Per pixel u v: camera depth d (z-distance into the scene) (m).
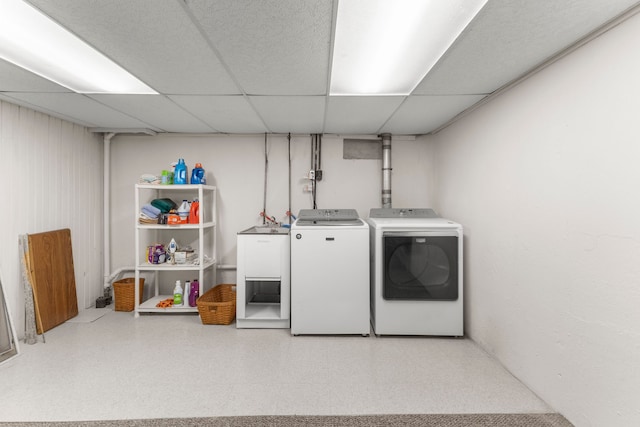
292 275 2.82
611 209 1.45
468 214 2.79
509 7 1.33
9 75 2.04
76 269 3.29
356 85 2.20
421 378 2.13
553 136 1.80
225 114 2.89
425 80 2.10
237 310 2.97
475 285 2.67
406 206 3.77
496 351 2.38
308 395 1.94
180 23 1.46
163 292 3.78
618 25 1.41
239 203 3.76
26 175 2.73
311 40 1.61
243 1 1.30
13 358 2.38
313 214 3.29
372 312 3.00
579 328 1.63
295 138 3.74
